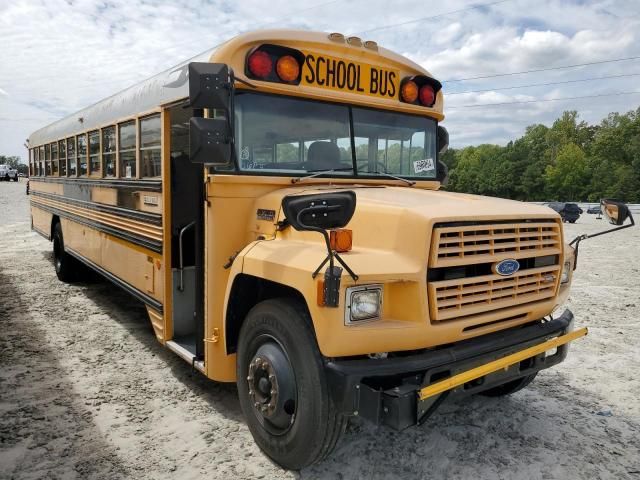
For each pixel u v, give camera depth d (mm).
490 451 3502
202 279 3947
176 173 4551
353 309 2717
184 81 3971
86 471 3195
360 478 3174
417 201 3207
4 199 27672
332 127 4055
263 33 3676
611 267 11211
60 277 8562
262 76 3639
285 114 3832
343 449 3500
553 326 3545
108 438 3600
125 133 5383
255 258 3205
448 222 2877
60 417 3891
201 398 4270
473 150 101562
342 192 2764
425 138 4695
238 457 3385
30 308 6949
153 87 4605
